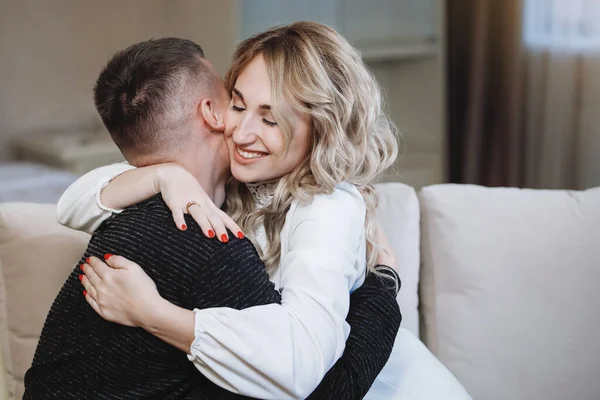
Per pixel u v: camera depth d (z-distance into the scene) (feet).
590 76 10.19
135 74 3.82
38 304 5.02
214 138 3.92
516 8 10.80
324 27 3.83
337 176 3.78
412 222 5.52
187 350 3.31
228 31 11.10
